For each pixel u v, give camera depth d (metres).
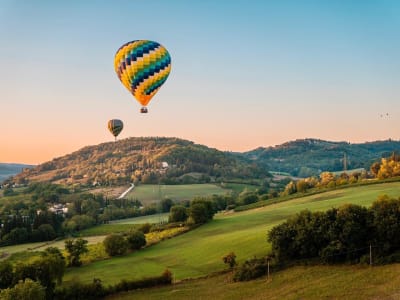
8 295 46.44
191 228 100.00
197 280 55.53
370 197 98.81
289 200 123.12
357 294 39.75
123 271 69.56
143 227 106.94
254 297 44.28
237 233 83.31
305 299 40.78
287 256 53.03
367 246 48.62
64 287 55.28
